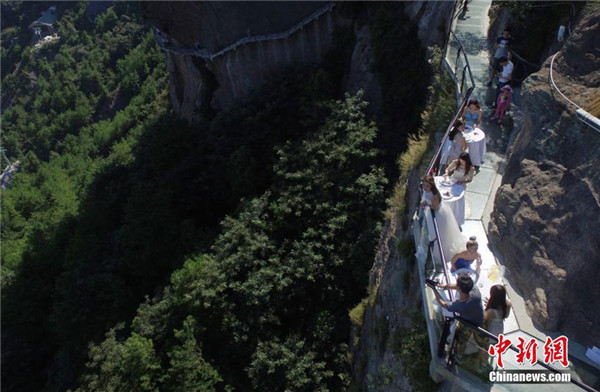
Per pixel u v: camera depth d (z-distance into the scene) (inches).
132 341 879.1
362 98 1232.8
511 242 455.5
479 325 369.1
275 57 1493.6
